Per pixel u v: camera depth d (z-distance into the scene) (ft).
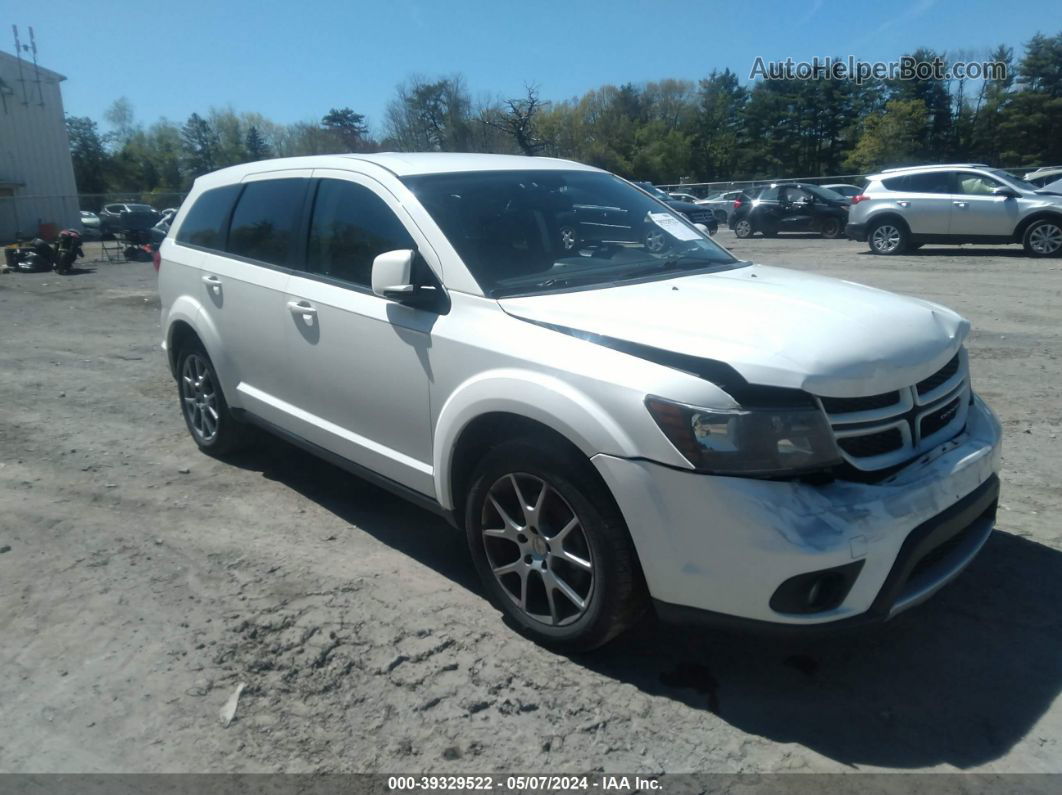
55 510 15.66
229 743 9.46
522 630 11.28
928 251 59.21
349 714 9.88
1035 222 52.26
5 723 9.84
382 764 9.11
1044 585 12.34
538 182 14.12
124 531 14.75
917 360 10.10
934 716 9.70
